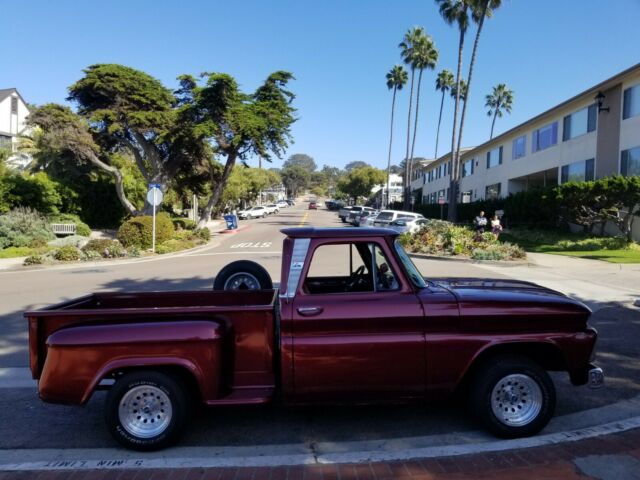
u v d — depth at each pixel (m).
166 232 25.23
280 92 35.81
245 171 74.25
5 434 4.71
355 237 4.52
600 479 3.63
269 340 4.50
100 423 4.96
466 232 21.55
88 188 35.78
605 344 7.38
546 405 4.33
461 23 38.31
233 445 4.39
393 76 71.19
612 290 12.18
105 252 20.80
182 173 38.47
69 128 29.47
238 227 42.91
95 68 30.83
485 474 3.72
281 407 4.88
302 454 4.16
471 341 4.30
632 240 22.61
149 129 31.78
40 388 4.18
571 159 28.88
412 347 4.27
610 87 24.77
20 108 51.78
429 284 5.01
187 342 4.19
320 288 5.16
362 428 4.69
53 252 20.31
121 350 4.17
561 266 17.05
